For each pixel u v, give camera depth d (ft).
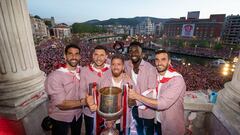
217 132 8.44
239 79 7.73
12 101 8.14
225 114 7.77
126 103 6.47
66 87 7.61
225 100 8.09
